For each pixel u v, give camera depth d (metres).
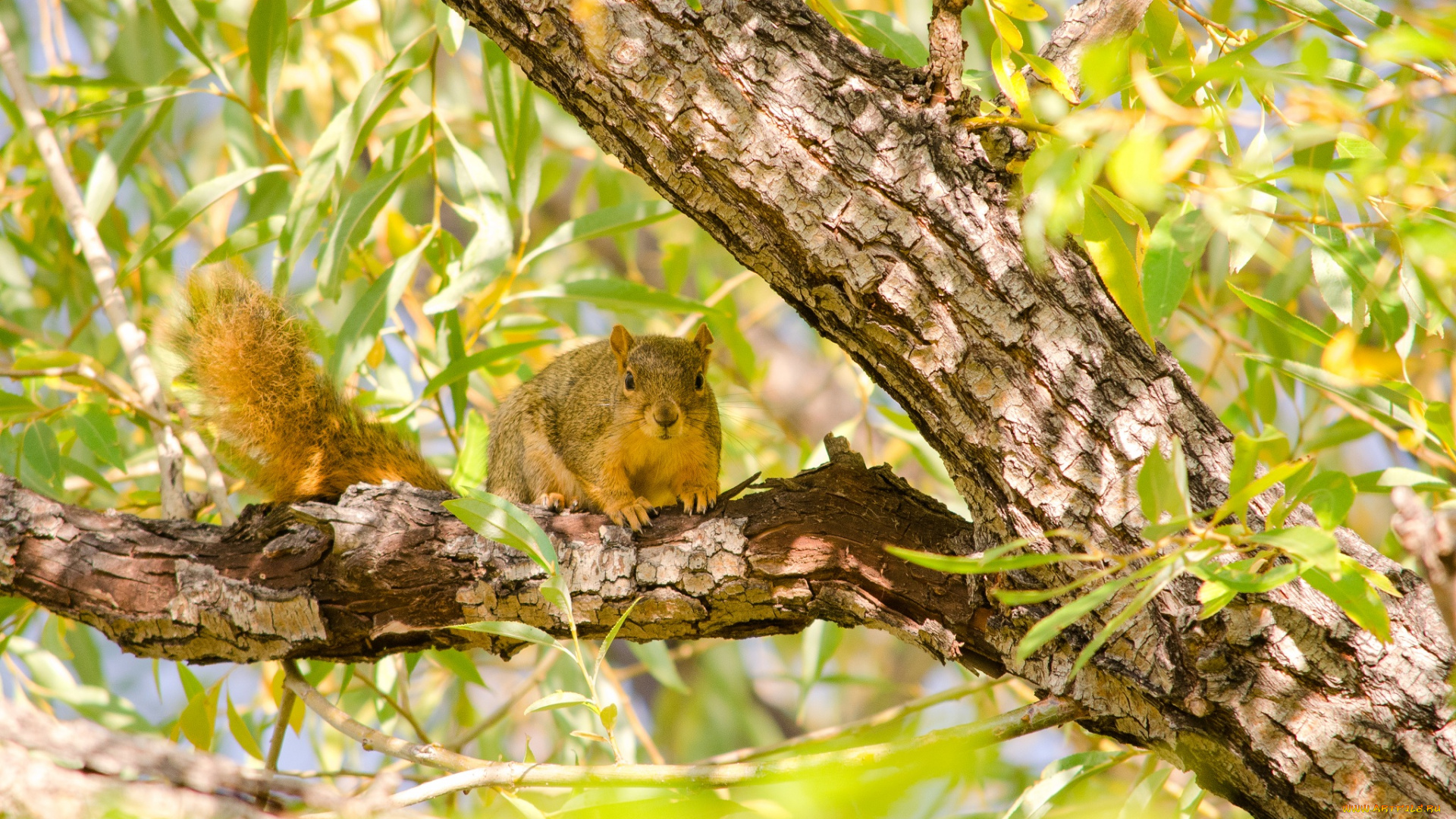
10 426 9.96
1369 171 5.47
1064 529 6.19
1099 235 5.53
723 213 6.67
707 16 6.59
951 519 7.39
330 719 7.55
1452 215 6.24
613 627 7.14
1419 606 6.16
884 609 7.16
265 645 7.50
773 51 6.59
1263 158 6.89
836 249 6.44
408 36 14.12
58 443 10.74
